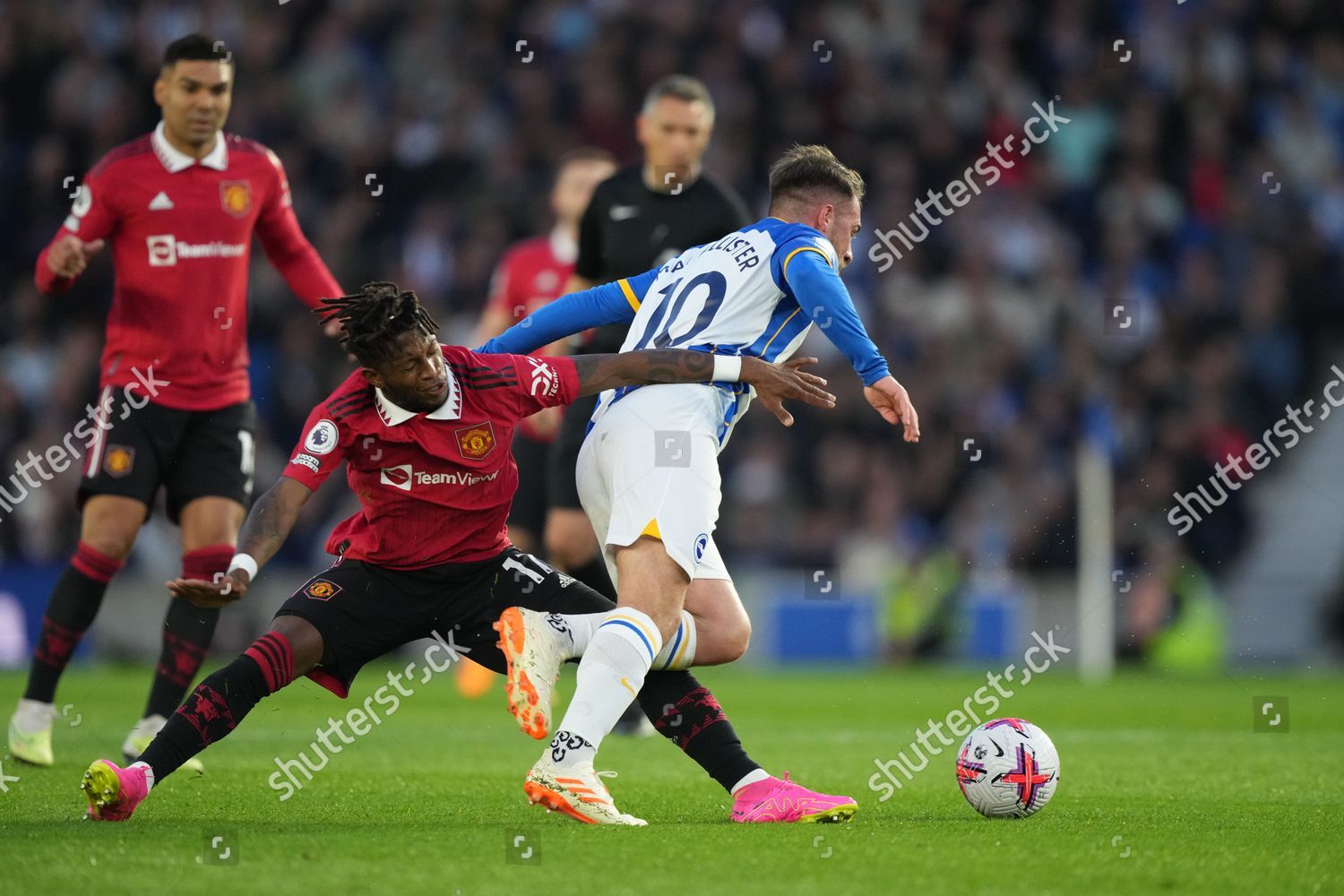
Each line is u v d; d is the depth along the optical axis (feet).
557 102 201.36
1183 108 212.84
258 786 59.16
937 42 213.05
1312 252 205.57
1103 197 204.33
